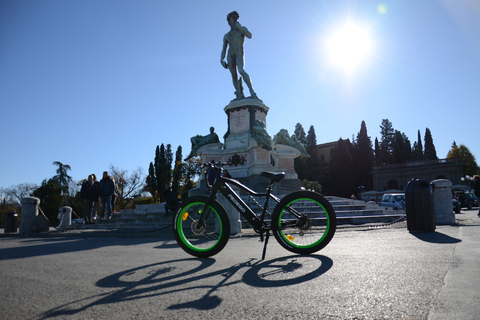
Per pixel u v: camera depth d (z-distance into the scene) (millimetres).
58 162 54594
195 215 4461
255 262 3744
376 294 2287
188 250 4344
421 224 6641
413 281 2590
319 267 3254
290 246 4246
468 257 3516
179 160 59281
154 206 13547
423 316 1855
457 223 8234
